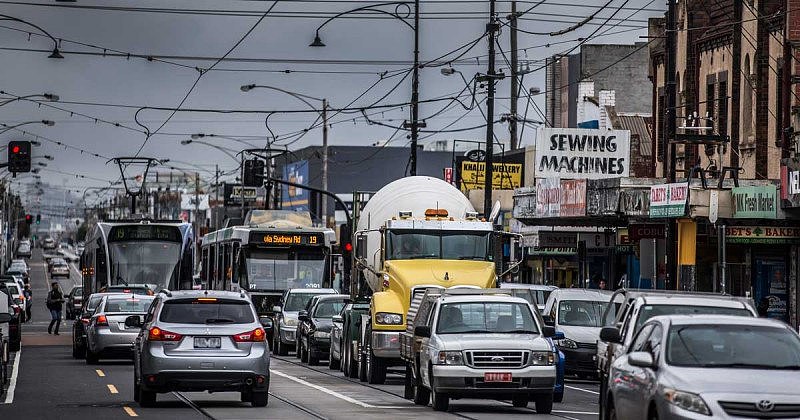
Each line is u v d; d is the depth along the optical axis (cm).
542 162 12412
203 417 6038
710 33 12138
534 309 6681
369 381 8656
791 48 10600
